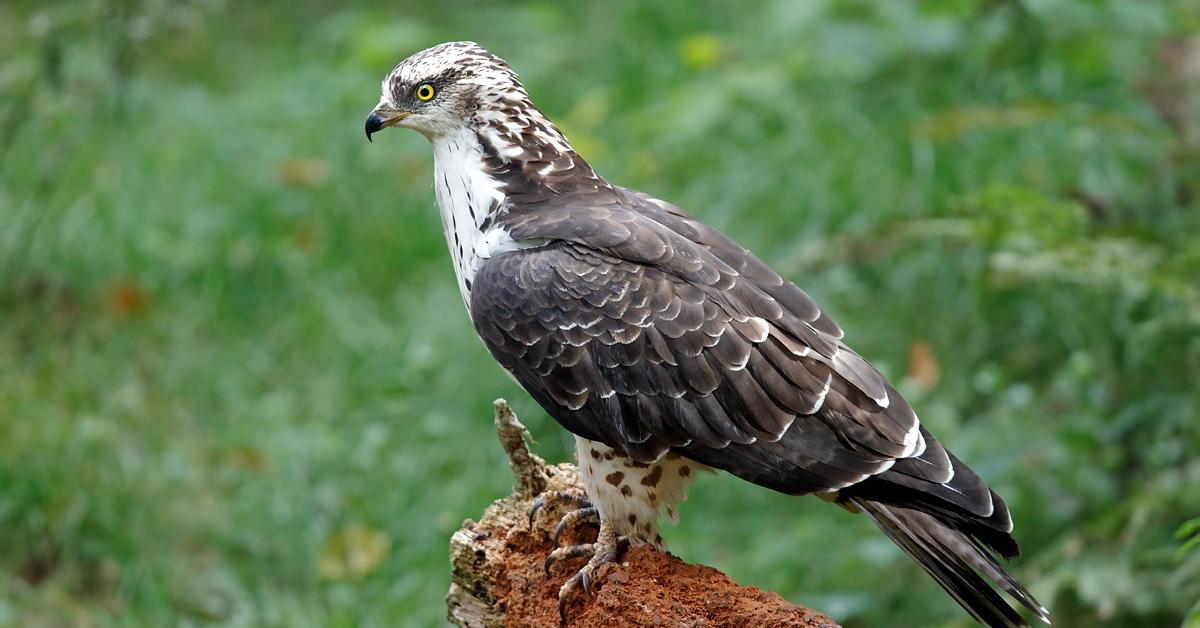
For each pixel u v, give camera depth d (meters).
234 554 12.27
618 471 7.67
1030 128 13.79
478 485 12.35
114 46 14.83
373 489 12.61
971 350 12.91
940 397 12.55
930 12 14.38
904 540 7.22
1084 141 13.58
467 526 7.77
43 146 15.42
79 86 15.31
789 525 12.16
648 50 17.41
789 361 7.38
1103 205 13.02
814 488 7.31
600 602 7.14
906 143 14.12
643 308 7.53
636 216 7.95
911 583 11.40
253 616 11.77
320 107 17.00
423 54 8.58
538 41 18.19
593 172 8.49
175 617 11.70
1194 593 9.94
